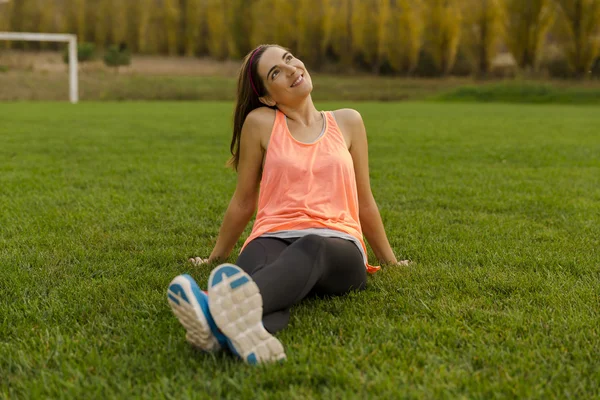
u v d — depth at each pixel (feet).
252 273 7.10
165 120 50.44
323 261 6.98
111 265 10.14
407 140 34.40
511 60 119.55
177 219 13.88
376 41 114.83
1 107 70.69
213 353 6.34
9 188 17.72
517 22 101.86
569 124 47.70
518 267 10.07
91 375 6.00
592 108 75.77
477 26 106.73
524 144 32.37
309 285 6.72
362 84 109.91
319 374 5.90
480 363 6.24
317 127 8.68
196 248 11.35
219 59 125.59
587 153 28.19
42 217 13.83
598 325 7.28
